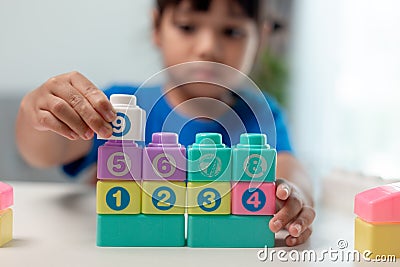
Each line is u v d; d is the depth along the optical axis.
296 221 0.49
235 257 0.44
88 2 1.86
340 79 1.79
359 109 1.59
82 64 1.88
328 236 0.54
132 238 0.47
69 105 0.49
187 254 0.45
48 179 1.56
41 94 0.54
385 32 1.50
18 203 0.72
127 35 1.88
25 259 0.42
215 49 0.87
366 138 1.53
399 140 1.40
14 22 1.83
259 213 0.48
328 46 1.86
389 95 1.46
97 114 0.47
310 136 1.86
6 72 1.83
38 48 1.85
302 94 1.92
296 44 1.97
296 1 1.97
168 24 0.91
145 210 0.47
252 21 0.90
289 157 0.90
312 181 0.85
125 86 1.04
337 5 1.83
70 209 0.68
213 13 0.87
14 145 1.55
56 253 0.44
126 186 0.47
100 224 0.47
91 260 0.42
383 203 0.43
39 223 0.57
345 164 1.35
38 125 0.56
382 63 1.51
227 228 0.47
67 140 1.00
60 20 1.85
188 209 0.47
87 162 1.07
